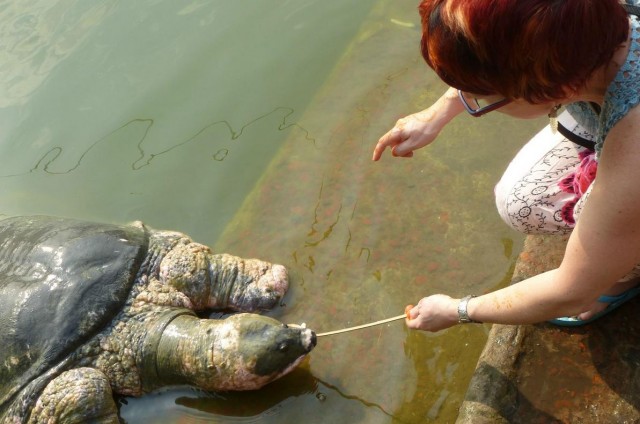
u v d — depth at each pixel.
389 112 3.78
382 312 2.87
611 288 2.23
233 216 3.50
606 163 1.51
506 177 2.39
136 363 2.85
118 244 3.07
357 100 3.91
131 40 4.59
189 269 3.06
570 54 1.27
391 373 2.65
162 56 4.43
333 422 2.56
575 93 1.40
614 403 2.15
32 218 3.33
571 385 2.23
